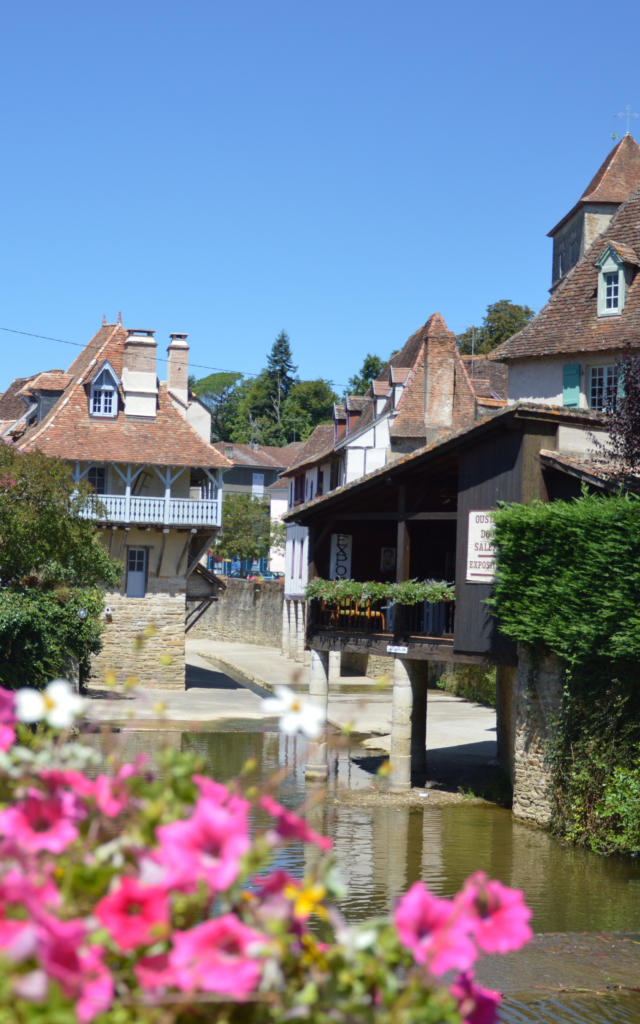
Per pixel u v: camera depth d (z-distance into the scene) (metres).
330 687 41.97
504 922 3.44
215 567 81.31
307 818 19.00
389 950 3.47
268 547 73.44
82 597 29.94
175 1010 3.09
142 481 41.66
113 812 3.69
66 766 3.84
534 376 32.28
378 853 16.47
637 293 30.78
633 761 16.77
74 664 30.38
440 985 3.65
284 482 85.56
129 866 3.48
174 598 40.69
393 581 26.09
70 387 44.09
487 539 20.30
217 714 33.16
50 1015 2.78
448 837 17.94
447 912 3.45
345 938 3.39
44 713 3.66
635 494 17.86
